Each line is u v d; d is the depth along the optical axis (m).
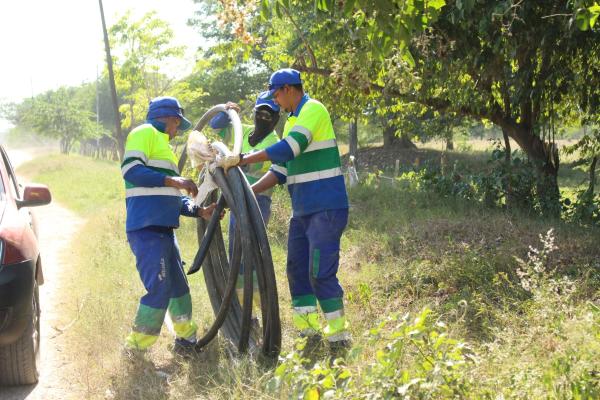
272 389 4.02
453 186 13.60
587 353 3.89
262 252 5.21
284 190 12.54
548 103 12.17
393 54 10.26
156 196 5.61
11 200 5.78
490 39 10.16
